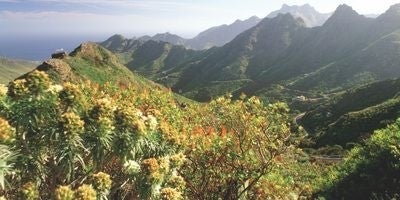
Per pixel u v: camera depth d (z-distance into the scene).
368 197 15.17
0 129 7.31
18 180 8.44
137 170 8.93
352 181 16.75
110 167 10.61
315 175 25.41
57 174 8.44
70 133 8.02
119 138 8.76
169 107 20.03
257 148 15.37
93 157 8.46
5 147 7.28
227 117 16.30
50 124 8.33
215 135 14.88
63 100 8.78
